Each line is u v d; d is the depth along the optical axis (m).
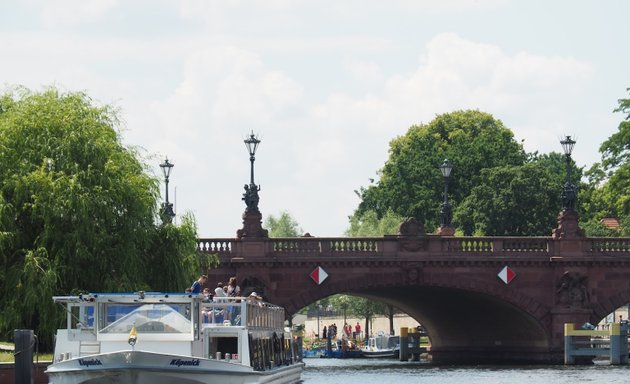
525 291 123.06
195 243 90.38
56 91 89.00
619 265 123.75
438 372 113.75
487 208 183.12
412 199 199.25
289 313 119.06
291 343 84.62
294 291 119.56
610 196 175.50
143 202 85.31
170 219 90.56
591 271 123.75
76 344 62.00
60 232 81.31
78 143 84.00
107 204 82.75
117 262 83.00
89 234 81.25
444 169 126.56
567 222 123.62
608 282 123.88
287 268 119.44
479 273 122.56
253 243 118.69
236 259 117.94
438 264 121.88
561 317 123.00
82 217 81.12
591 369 113.62
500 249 122.81
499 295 122.62
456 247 122.31
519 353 137.12
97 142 84.75
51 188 81.12
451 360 147.88
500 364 129.25
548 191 183.00
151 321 61.75
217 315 67.31
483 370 115.38
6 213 80.38
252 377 62.44
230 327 64.44
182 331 61.66
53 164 83.62
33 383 69.50
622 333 121.56
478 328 144.88
